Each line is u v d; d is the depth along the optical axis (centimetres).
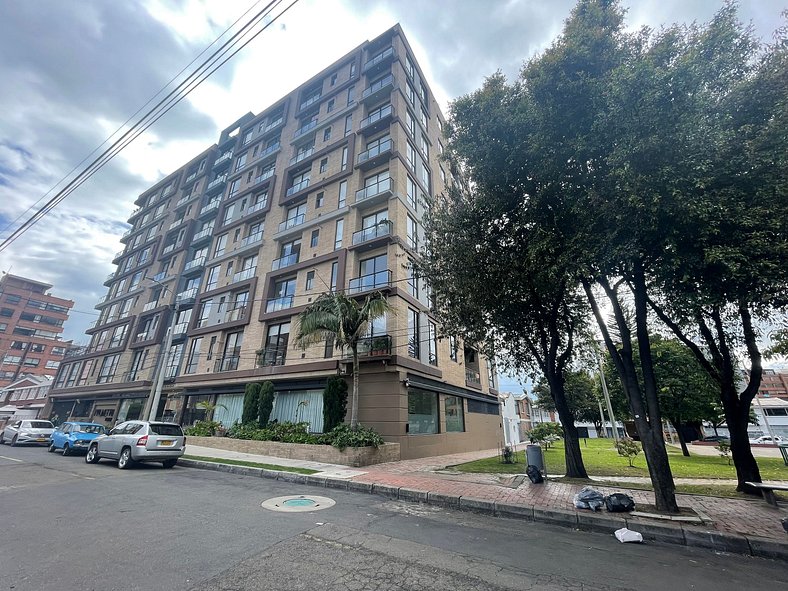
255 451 1451
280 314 1994
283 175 2495
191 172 3716
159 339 2838
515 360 1241
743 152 557
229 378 2064
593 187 667
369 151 2031
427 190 2308
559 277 732
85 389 3209
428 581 378
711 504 698
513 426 3853
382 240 1725
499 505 686
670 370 1977
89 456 1304
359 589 357
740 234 538
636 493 790
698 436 3559
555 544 513
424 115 2472
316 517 606
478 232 912
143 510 635
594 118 671
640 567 438
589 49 699
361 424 1476
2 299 6147
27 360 6238
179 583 361
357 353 1438
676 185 550
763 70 576
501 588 368
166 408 2477
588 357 1309
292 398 1773
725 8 605
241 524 557
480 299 941
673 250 559
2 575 376
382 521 598
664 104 571
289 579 373
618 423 5034
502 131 808
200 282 2773
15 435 1967
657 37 673
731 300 571
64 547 455
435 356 1922
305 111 2627
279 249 2283
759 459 1703
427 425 1730
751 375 839
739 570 440
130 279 3656
